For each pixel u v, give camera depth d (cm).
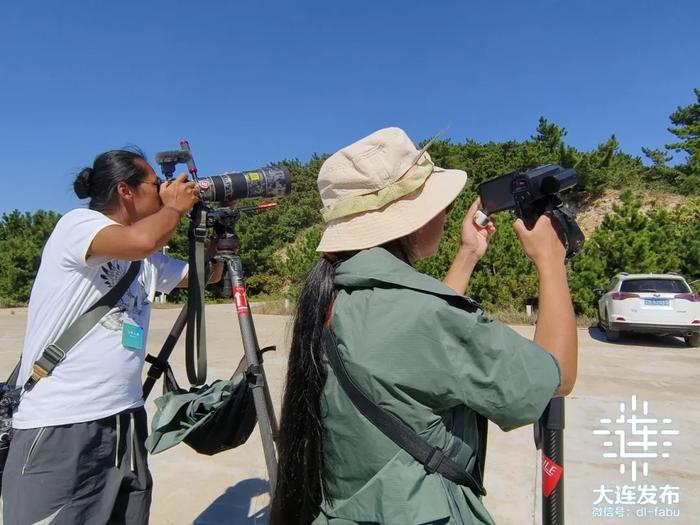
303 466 125
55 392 197
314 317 128
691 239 1563
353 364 115
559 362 116
